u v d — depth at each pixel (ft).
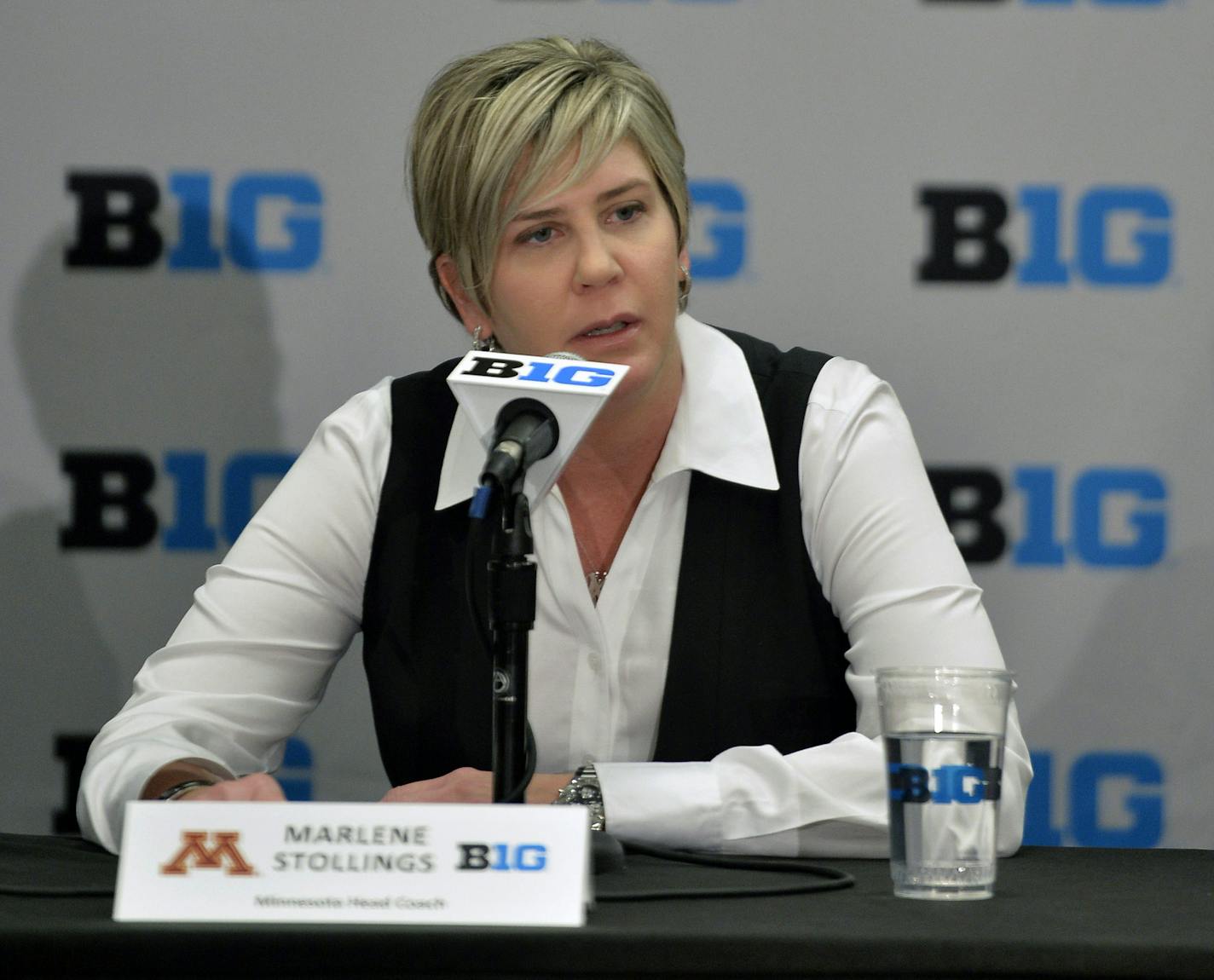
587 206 22.04
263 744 24.02
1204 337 32.04
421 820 13.41
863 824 19.01
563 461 16.83
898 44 32.30
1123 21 32.09
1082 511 32.14
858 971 12.28
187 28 32.86
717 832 19.10
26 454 32.86
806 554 24.36
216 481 32.94
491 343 24.91
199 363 32.91
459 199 22.63
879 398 24.99
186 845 13.44
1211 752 32.04
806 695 24.13
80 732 32.96
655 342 22.56
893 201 32.32
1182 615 32.07
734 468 24.31
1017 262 32.22
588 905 13.73
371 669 25.26
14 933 12.42
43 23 32.83
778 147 32.40
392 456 25.53
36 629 32.89
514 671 16.24
